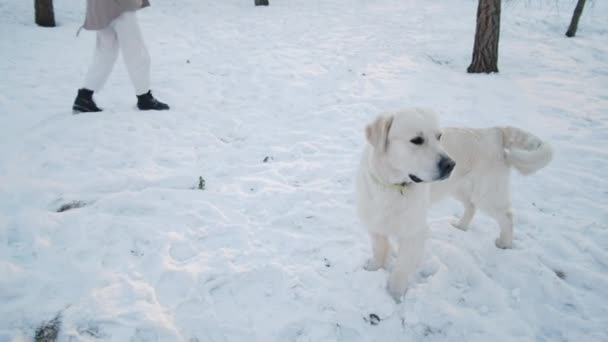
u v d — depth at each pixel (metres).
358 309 2.27
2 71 5.59
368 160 2.33
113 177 3.31
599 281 2.56
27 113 4.36
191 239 2.74
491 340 2.14
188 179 3.45
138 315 2.07
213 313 2.16
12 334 1.92
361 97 5.57
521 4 13.20
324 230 2.96
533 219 3.17
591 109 5.33
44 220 2.70
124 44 4.32
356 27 10.03
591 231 3.03
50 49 6.85
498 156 2.67
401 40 8.91
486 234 3.04
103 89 5.30
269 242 2.78
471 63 7.04
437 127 2.14
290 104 5.32
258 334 2.08
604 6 13.55
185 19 10.18
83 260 2.43
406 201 2.21
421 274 2.62
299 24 10.15
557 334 2.22
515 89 6.09
